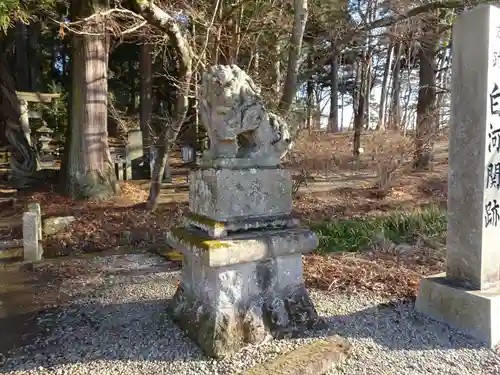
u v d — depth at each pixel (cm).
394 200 815
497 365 240
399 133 984
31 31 1664
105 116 924
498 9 271
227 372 227
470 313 276
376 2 1115
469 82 282
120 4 694
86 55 885
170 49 1024
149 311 320
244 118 262
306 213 724
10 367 244
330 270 410
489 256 288
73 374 233
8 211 796
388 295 348
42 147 1234
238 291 255
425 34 992
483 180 278
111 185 920
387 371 233
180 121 711
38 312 330
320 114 1186
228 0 728
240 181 260
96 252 544
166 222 698
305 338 264
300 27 634
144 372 232
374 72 1880
